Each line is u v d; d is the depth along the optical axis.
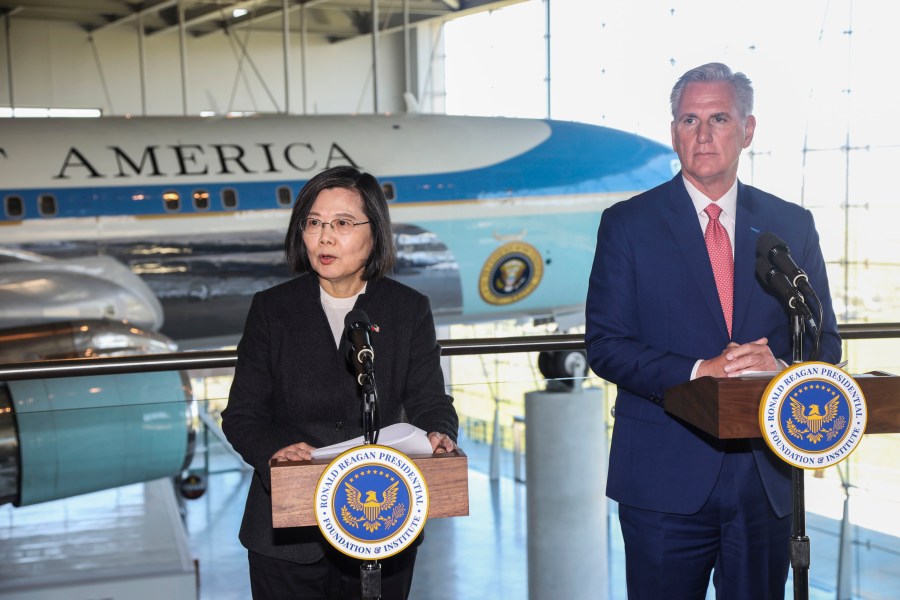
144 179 8.82
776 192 15.27
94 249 8.70
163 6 19.62
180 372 4.59
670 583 2.51
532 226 10.00
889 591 3.67
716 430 2.03
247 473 3.73
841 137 14.43
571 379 3.53
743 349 2.20
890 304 14.22
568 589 3.55
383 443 1.92
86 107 21.78
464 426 3.45
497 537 3.52
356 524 1.79
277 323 2.31
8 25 20.80
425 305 2.41
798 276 2.16
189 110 22.56
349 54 23.23
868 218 14.31
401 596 2.41
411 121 9.98
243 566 3.73
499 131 10.19
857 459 3.66
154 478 3.60
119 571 3.59
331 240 2.21
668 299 2.49
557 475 3.52
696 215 2.53
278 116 9.66
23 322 8.49
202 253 8.98
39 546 3.49
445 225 9.70
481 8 20.02
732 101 2.44
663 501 2.46
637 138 10.70
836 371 2.03
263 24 22.28
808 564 2.20
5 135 8.70
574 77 18.56
